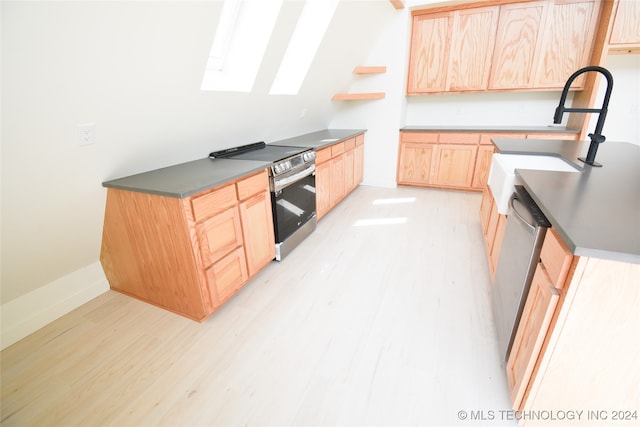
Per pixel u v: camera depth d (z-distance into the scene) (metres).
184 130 1.94
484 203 2.75
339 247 2.68
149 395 1.38
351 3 2.40
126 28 1.17
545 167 2.01
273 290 2.11
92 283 2.06
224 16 1.91
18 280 1.66
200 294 1.72
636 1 2.66
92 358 1.59
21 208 1.37
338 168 3.41
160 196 1.56
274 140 3.14
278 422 1.24
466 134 3.71
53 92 1.14
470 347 1.58
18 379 1.48
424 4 3.36
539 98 3.65
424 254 2.51
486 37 3.39
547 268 1.05
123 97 1.40
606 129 3.34
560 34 3.12
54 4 0.94
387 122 4.02
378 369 1.47
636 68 3.09
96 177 1.62
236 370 1.49
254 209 2.06
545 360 0.99
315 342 1.64
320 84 3.10
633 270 0.81
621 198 1.15
